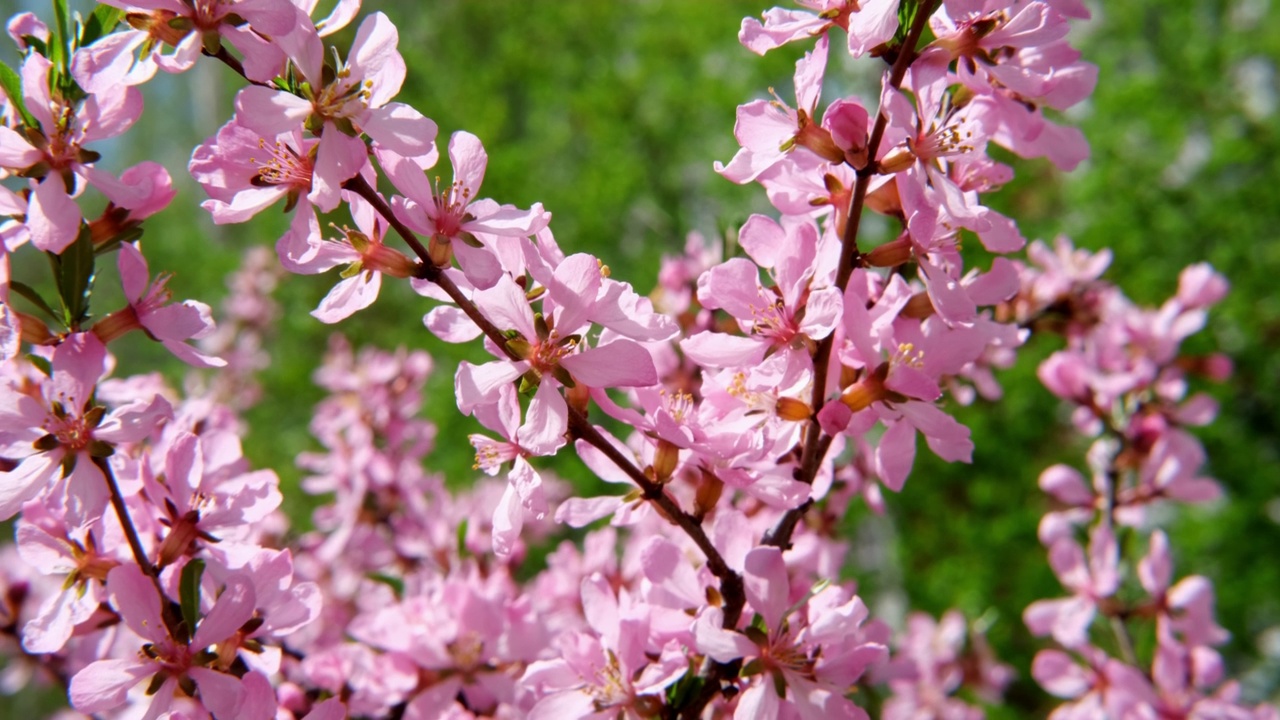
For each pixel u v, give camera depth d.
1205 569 1.07
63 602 0.24
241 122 0.21
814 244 0.24
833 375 0.24
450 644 0.30
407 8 1.35
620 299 0.23
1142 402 0.39
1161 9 1.19
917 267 0.25
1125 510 0.38
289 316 1.01
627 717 0.24
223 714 0.23
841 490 0.31
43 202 0.22
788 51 1.12
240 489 0.25
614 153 1.15
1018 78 0.23
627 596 0.25
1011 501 1.00
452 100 1.22
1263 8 1.21
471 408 0.22
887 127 0.23
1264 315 1.11
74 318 0.23
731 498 0.31
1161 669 0.35
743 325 0.23
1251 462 1.06
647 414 0.24
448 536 0.37
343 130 0.22
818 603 0.24
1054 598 0.94
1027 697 0.94
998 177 0.25
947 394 0.34
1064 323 0.40
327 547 0.40
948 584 0.97
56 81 0.22
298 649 0.33
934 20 0.23
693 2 1.22
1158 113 1.10
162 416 0.23
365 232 0.23
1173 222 1.10
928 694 0.49
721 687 0.24
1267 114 1.19
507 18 1.29
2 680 0.37
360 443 0.43
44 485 0.23
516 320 0.22
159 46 0.21
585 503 0.25
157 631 0.23
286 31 0.21
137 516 0.24
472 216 0.23
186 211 1.40
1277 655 1.06
